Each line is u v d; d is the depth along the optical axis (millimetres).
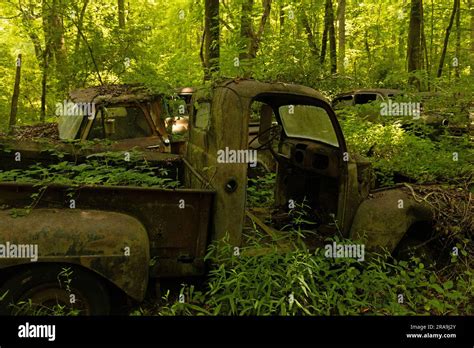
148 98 6402
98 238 2836
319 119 3992
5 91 11250
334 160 3918
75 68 9281
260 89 3408
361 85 11773
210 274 3127
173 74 7738
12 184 2850
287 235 3635
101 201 3031
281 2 11336
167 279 3629
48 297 2865
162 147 6379
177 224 3223
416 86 9000
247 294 3020
